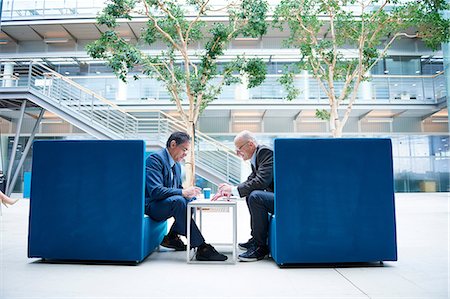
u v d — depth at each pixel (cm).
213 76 794
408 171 1389
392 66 1407
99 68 1421
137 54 693
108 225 247
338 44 814
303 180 244
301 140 246
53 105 913
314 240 240
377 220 243
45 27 1297
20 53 1403
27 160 1346
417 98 1282
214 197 273
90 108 945
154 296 178
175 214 266
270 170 270
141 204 248
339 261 240
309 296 179
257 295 180
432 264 250
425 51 1395
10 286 195
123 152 251
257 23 704
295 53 1349
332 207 243
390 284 200
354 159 246
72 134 1349
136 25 1277
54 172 253
